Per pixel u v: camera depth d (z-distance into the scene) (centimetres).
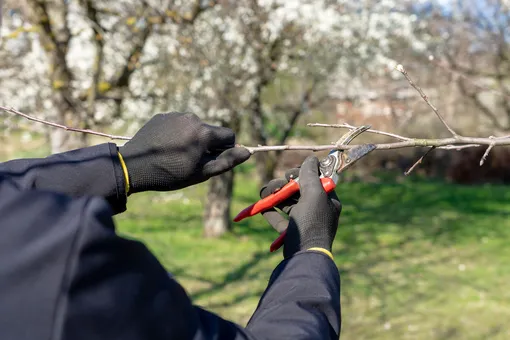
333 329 96
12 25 756
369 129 172
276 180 143
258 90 1066
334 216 117
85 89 802
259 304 101
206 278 851
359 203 1548
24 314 67
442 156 1944
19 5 696
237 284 827
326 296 97
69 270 68
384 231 1210
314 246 110
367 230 1222
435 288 816
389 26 1045
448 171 1939
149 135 111
